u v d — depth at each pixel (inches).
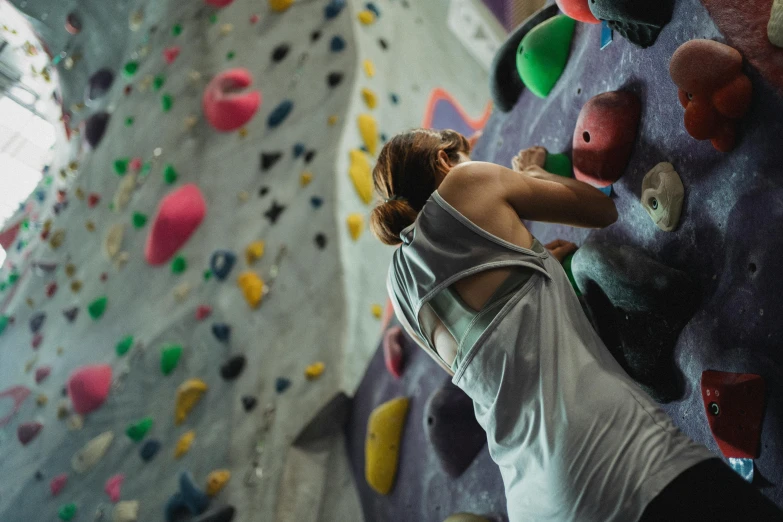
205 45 210.2
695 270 60.5
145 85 222.2
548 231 88.3
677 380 62.7
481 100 212.5
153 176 194.9
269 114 173.5
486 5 217.0
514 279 48.6
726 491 38.2
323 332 127.3
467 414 91.0
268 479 116.6
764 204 53.1
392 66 177.8
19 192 358.6
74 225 219.9
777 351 51.0
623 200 71.6
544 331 46.5
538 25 90.0
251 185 163.5
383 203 58.2
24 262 242.2
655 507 38.9
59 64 273.7
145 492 132.5
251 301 140.7
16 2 268.8
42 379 183.8
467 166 53.1
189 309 152.9
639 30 66.9
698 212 60.4
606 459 41.2
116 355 162.2
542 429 43.9
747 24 55.9
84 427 157.4
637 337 63.7
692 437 60.8
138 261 181.6
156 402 145.4
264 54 189.0
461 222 50.3
